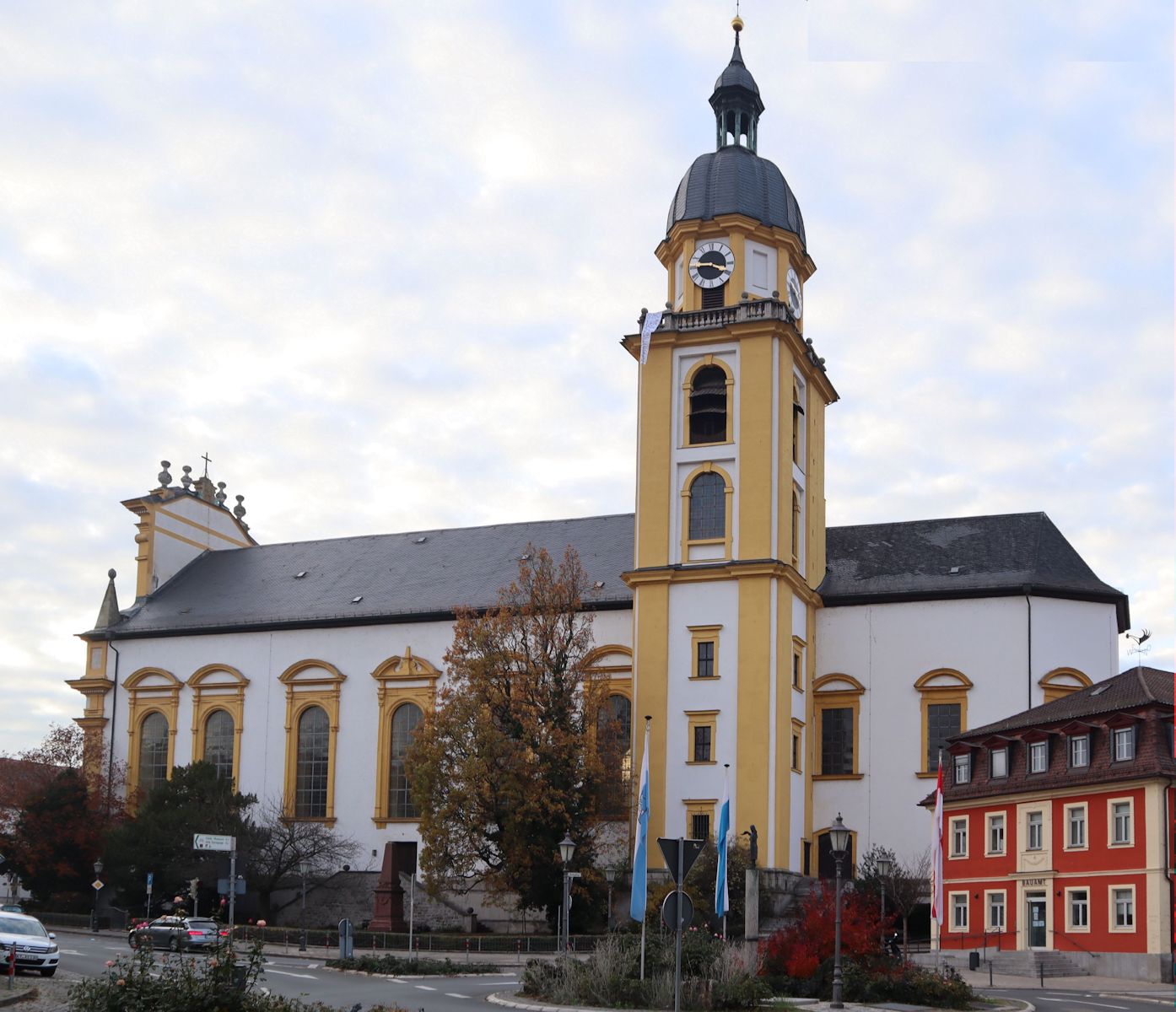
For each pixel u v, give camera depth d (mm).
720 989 36875
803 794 74438
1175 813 52812
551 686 70125
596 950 41469
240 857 51031
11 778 87250
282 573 94062
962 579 76500
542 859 66562
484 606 82625
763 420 73938
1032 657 73750
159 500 96500
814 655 77562
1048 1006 40031
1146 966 52031
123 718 89938
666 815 71438
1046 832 58062
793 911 58844
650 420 76188
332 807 82875
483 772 67125
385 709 82875
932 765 74250
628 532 86875
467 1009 36625
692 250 78188
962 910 62562
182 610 92312
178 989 27094
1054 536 78500
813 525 79500
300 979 46750
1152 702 53781
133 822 79312
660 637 73312
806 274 81375
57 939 65438
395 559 91625
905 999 39688
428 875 67938
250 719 86250
